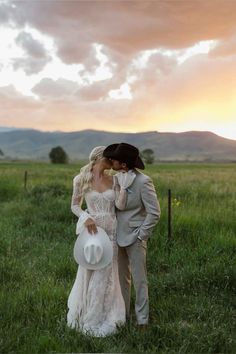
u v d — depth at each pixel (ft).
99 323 17.17
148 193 17.37
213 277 22.00
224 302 20.03
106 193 17.84
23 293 20.02
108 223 17.83
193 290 21.40
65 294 20.06
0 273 23.17
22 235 33.06
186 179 84.17
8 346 15.19
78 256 17.66
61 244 30.58
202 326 16.99
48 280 21.81
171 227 31.89
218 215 36.83
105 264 17.31
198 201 49.11
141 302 17.67
